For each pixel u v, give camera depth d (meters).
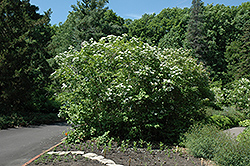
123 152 5.18
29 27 13.27
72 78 6.01
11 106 11.89
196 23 29.58
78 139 5.98
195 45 28.92
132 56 6.28
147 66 6.22
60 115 6.43
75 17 26.33
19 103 12.51
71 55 6.16
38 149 5.96
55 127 10.43
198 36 29.27
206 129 5.85
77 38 23.09
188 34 29.73
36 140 7.12
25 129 9.43
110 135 6.34
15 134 8.16
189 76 8.21
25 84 11.77
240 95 12.90
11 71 11.29
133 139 6.31
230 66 27.83
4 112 11.20
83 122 6.21
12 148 6.04
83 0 24.97
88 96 5.93
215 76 27.62
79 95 6.12
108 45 6.41
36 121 11.35
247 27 27.03
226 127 10.74
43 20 14.38
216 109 13.76
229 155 4.59
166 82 6.29
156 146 5.93
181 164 4.57
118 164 4.41
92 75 5.90
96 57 5.99
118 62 6.32
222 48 30.27
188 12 34.34
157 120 6.90
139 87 6.29
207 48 29.50
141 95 5.91
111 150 5.29
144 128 6.57
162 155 5.17
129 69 6.14
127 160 4.67
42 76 14.98
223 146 4.93
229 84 25.22
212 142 5.15
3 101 11.34
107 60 6.19
